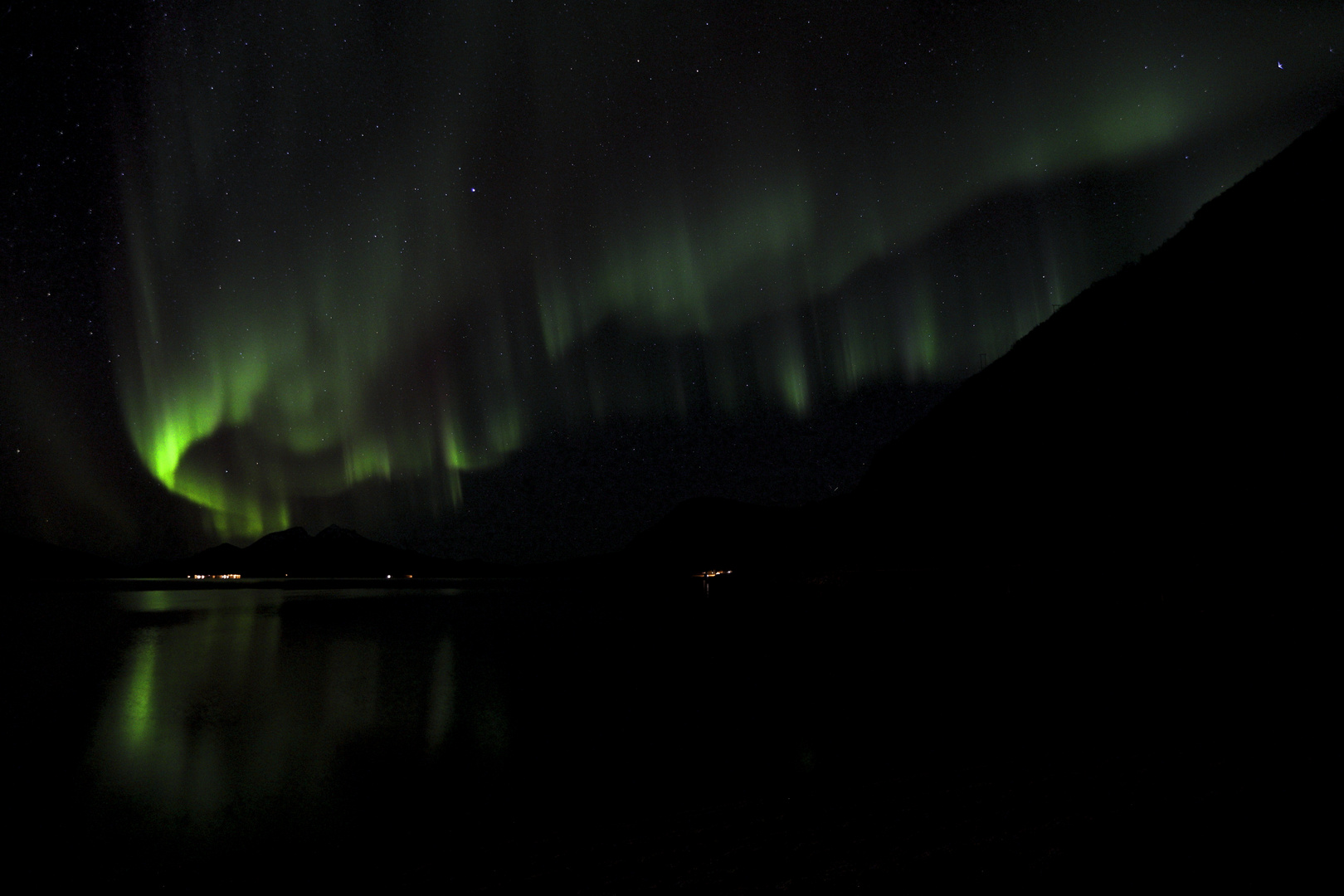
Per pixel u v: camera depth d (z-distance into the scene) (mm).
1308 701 6527
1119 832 4066
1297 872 3355
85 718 12648
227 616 38719
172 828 7105
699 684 14484
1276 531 10844
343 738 10961
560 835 6137
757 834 5219
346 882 5555
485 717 12273
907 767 6852
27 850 6559
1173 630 10383
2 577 115688
